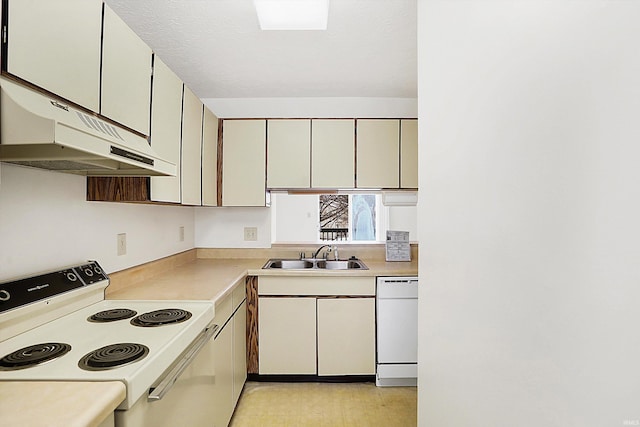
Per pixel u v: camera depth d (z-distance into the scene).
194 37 2.12
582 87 0.53
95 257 1.73
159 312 1.47
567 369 0.57
